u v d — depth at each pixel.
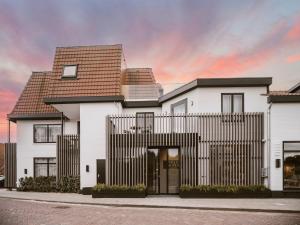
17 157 23.42
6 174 23.94
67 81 20.56
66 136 20.39
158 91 21.17
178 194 16.50
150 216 11.43
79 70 20.98
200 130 16.44
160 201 14.37
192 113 17.09
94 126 19.09
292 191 15.19
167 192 16.64
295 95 15.26
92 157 18.92
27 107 23.58
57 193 19.22
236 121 16.39
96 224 10.22
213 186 15.51
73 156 20.25
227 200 14.62
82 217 11.32
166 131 18.39
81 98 19.23
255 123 16.38
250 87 17.06
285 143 15.34
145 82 23.78
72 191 19.77
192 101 17.70
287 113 15.37
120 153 16.62
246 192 15.30
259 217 11.22
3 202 15.25
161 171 16.72
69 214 11.90
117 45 22.06
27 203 14.83
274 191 15.25
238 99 17.08
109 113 19.16
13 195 17.78
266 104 16.77
